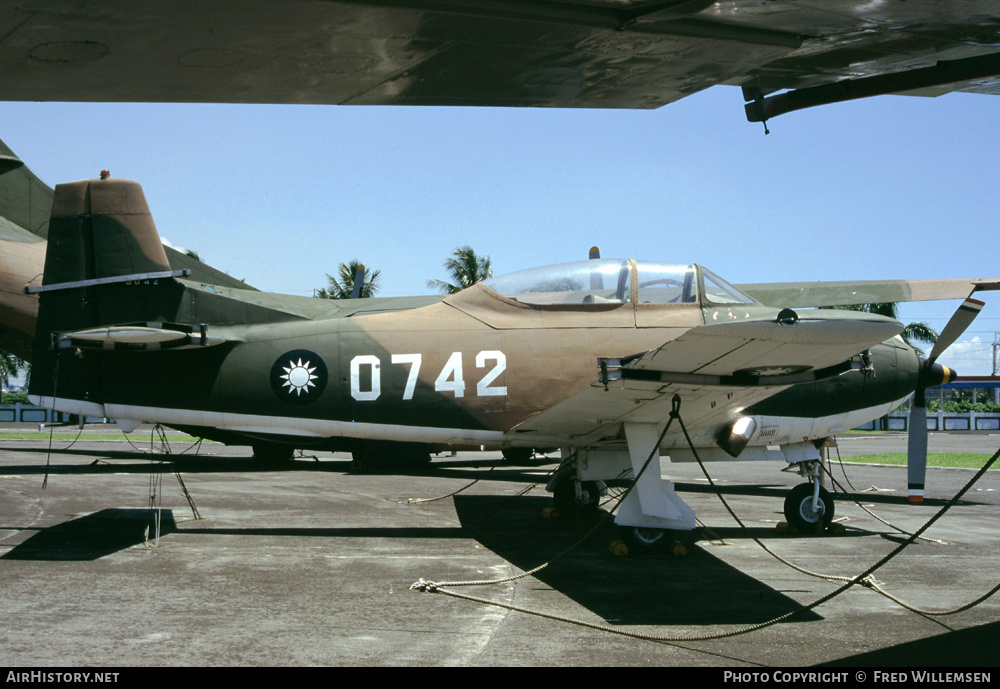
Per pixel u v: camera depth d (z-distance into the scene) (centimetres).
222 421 820
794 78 427
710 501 1159
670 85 382
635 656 414
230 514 929
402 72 335
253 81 332
